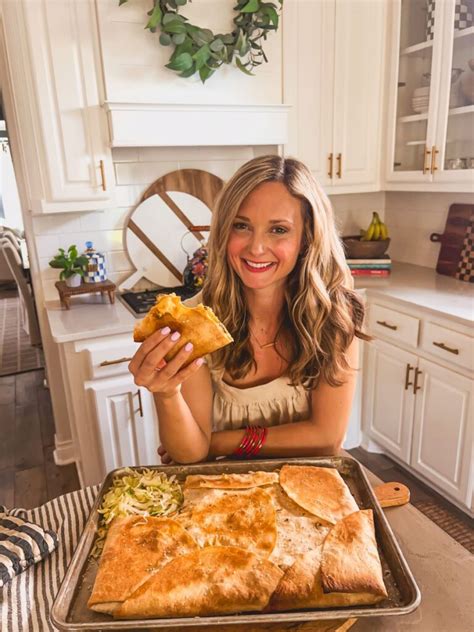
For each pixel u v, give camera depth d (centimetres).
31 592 71
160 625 56
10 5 170
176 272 245
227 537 70
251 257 87
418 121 229
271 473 85
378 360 231
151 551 66
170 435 90
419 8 218
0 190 748
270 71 215
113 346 186
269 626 60
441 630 60
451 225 244
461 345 183
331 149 239
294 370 100
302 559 65
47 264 222
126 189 229
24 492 225
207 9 195
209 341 70
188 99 202
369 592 60
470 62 201
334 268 100
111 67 187
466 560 71
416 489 217
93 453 198
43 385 341
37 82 179
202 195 244
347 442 252
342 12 223
